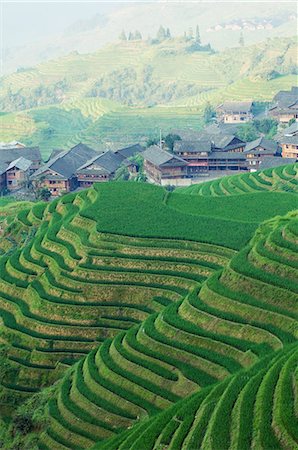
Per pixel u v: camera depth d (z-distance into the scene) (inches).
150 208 4525.1
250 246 3516.2
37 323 3767.2
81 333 3651.6
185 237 3981.3
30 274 4232.3
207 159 7485.2
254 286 3132.4
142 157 7775.6
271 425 2118.6
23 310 3922.2
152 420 2522.1
